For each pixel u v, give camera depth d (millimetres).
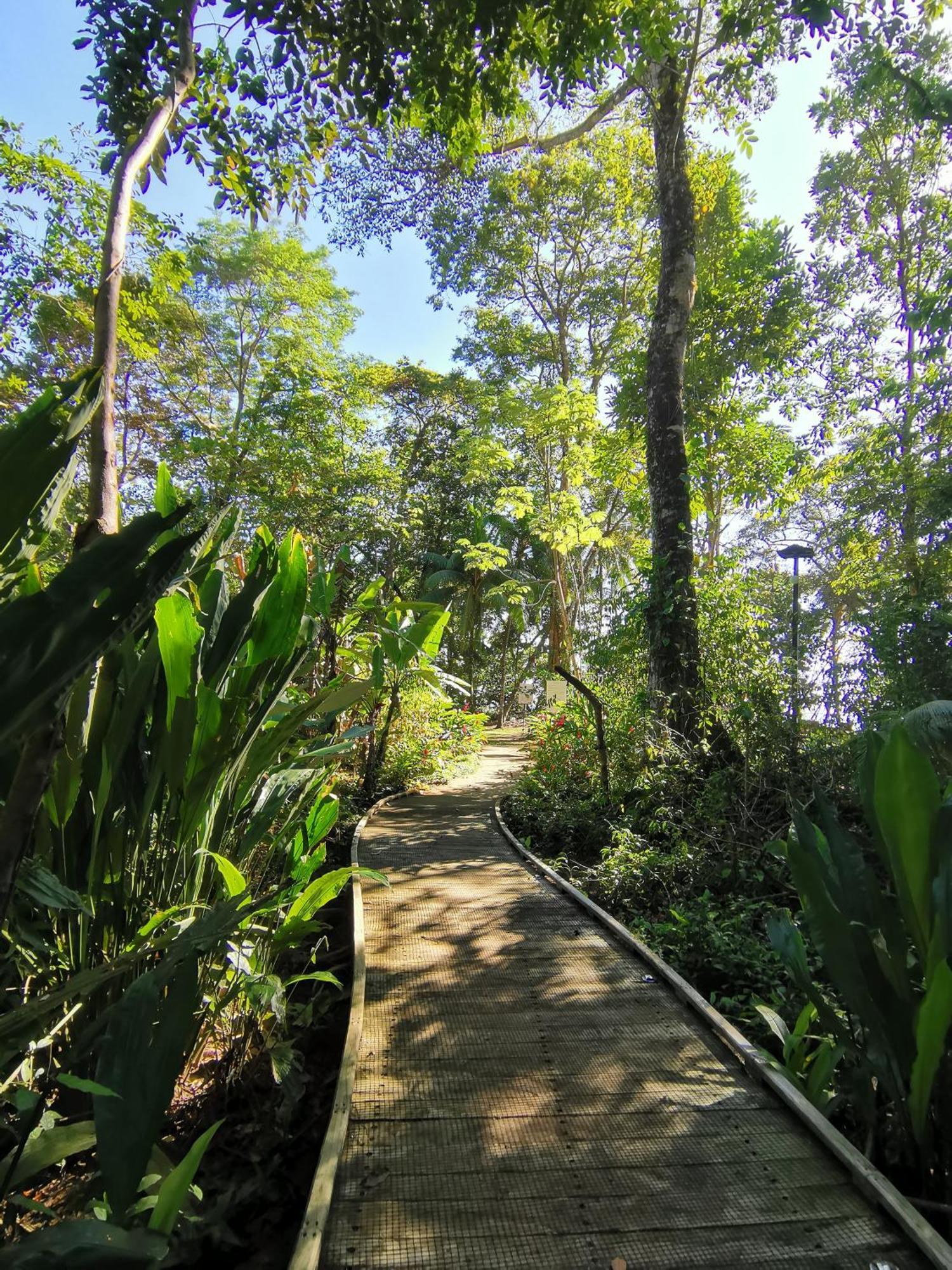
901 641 6281
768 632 6336
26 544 1409
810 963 3502
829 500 13523
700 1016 2885
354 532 13102
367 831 6422
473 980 3229
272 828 3355
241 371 16359
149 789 2107
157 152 4055
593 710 7961
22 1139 1270
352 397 13695
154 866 2271
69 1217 1451
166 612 1940
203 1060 2682
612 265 17297
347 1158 1976
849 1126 2441
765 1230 1727
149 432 15805
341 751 3338
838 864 2318
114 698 1979
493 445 17562
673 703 6457
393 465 20984
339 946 3994
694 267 7852
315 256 16703
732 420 11711
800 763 5266
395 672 6820
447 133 4875
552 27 4059
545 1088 2344
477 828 6648
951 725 4102
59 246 7809
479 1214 1766
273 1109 2465
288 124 4324
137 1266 966
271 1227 2004
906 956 2160
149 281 7012
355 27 3764
